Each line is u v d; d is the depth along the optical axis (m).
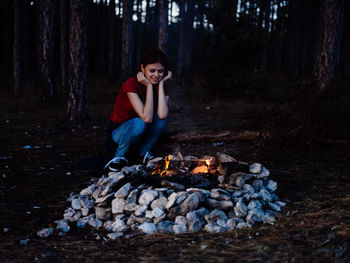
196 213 2.57
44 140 5.85
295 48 26.72
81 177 3.90
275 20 30.16
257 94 11.69
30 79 19.23
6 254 2.13
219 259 1.93
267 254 1.96
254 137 5.66
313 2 27.39
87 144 5.66
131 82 3.64
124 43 15.91
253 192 2.96
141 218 2.62
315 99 5.31
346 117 5.50
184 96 13.58
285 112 5.47
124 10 15.59
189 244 2.21
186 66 19.27
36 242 2.35
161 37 9.80
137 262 1.96
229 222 2.52
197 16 19.69
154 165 3.40
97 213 2.80
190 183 2.98
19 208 2.98
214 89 12.52
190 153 4.98
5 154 4.80
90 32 29.88
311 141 5.09
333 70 5.95
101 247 2.25
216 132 5.66
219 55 12.87
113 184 2.89
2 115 8.25
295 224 2.51
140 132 3.62
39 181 3.73
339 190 3.31
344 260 1.83
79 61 7.50
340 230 2.29
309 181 3.68
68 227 2.59
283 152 5.02
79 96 7.64
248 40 12.06
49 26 10.38
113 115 3.92
